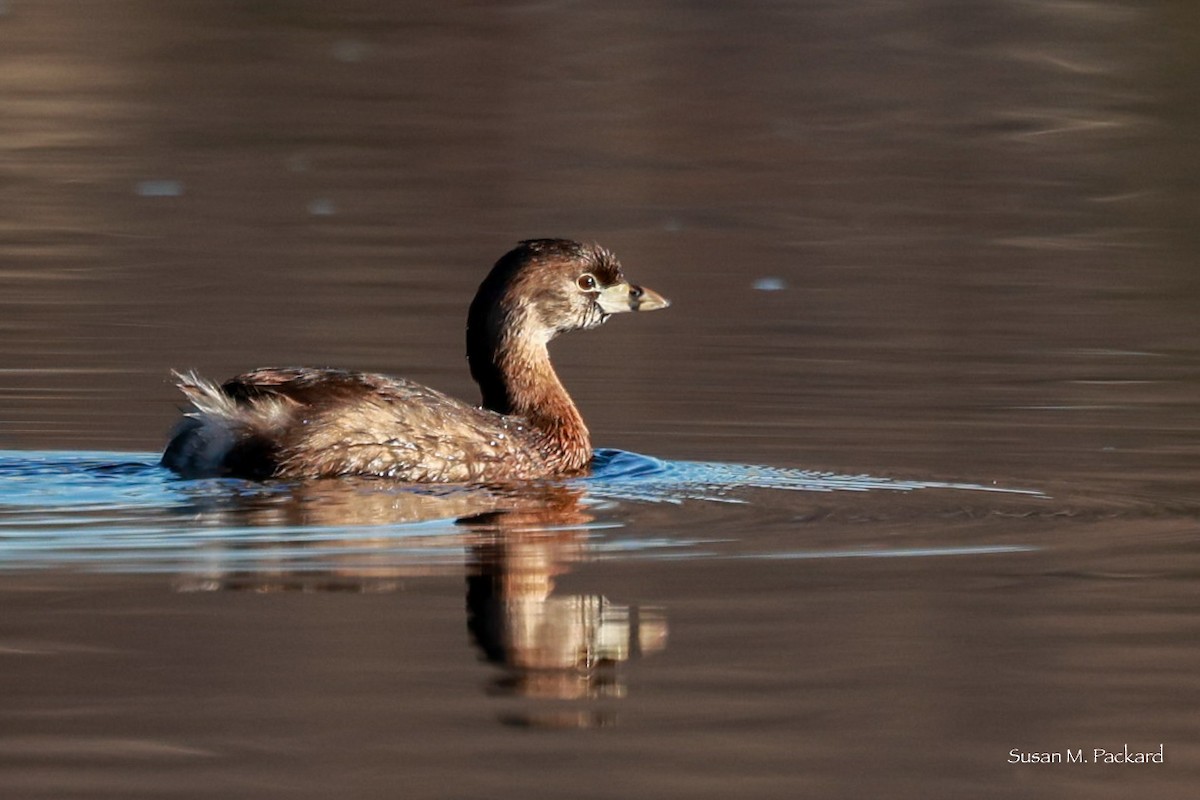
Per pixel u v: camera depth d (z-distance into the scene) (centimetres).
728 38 3688
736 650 949
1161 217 2648
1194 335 1988
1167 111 3225
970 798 772
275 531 1154
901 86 3372
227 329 1930
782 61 3525
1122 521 1223
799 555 1128
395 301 2091
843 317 2064
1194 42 3569
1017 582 1073
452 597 1023
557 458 1373
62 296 2081
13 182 2719
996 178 2869
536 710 862
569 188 2770
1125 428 1547
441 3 3944
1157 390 1716
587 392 1703
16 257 2294
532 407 1426
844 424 1557
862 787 778
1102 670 926
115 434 1458
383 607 1004
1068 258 2411
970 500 1282
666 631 976
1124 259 2406
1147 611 1018
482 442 1330
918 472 1373
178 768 786
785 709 871
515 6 3909
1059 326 2028
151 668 903
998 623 997
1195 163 2941
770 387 1723
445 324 1980
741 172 2898
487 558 1106
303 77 3422
